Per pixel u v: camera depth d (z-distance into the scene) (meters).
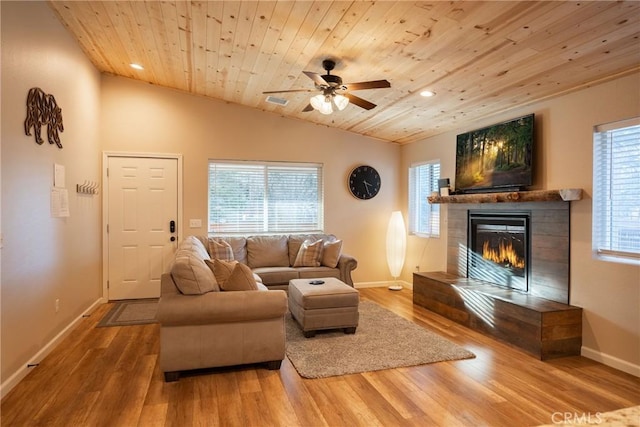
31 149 2.88
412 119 4.79
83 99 4.14
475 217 4.49
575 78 3.06
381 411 2.29
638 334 2.80
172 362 2.66
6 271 2.50
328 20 2.75
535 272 3.64
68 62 3.65
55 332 3.35
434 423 2.17
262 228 5.56
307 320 3.55
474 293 3.84
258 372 2.83
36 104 2.94
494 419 2.21
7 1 2.53
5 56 2.50
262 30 3.07
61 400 2.40
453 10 2.42
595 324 3.09
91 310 4.45
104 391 2.52
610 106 3.00
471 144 4.47
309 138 5.68
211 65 4.05
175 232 5.16
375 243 6.02
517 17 2.39
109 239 4.96
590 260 3.14
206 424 2.14
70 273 3.75
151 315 4.32
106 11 3.22
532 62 2.92
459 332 3.77
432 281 4.53
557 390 2.57
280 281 4.67
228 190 5.42
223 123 5.31
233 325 2.77
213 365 2.73
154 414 2.24
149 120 5.04
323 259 5.04
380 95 4.11
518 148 3.80
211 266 3.07
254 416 2.23
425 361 3.03
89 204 4.42
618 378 2.76
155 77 4.79
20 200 2.70
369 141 5.97
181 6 2.90
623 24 2.31
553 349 3.11
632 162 2.93
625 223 2.98
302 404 2.37
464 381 2.70
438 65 3.23
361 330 3.80
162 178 5.11
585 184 3.19
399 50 3.06
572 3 2.16
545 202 3.54
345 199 5.86
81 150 4.10
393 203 6.11
